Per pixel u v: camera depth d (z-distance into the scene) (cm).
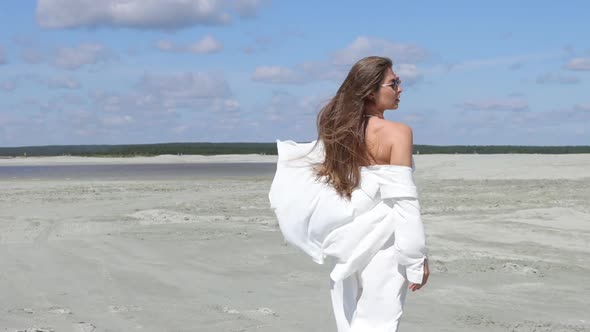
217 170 3794
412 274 309
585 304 598
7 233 1056
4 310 559
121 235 1018
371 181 314
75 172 3625
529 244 940
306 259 807
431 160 3856
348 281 326
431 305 591
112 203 1611
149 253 851
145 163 5431
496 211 1361
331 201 320
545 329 516
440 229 1097
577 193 1744
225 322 524
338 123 323
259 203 1589
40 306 575
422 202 1567
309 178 329
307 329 506
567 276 721
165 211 1361
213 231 1055
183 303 588
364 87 322
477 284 678
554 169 2659
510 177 2433
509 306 588
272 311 560
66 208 1486
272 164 4947
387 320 314
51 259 808
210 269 748
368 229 314
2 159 6625
